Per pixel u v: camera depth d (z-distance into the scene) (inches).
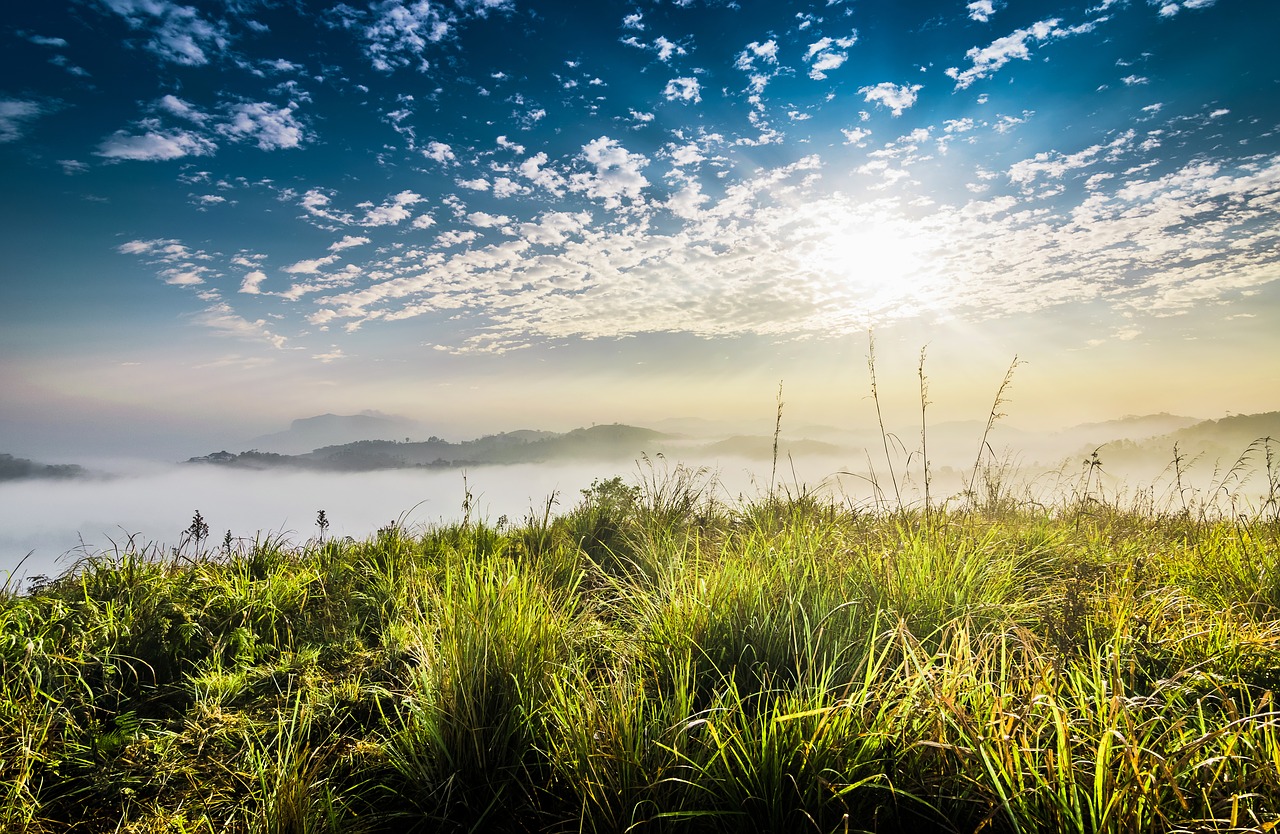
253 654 157.6
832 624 127.3
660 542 230.7
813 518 252.4
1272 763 77.5
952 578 149.5
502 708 112.7
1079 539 235.9
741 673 120.3
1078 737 84.6
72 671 134.9
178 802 99.0
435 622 142.6
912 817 85.0
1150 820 68.9
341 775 106.7
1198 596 163.6
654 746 93.5
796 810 82.6
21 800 96.3
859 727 90.4
